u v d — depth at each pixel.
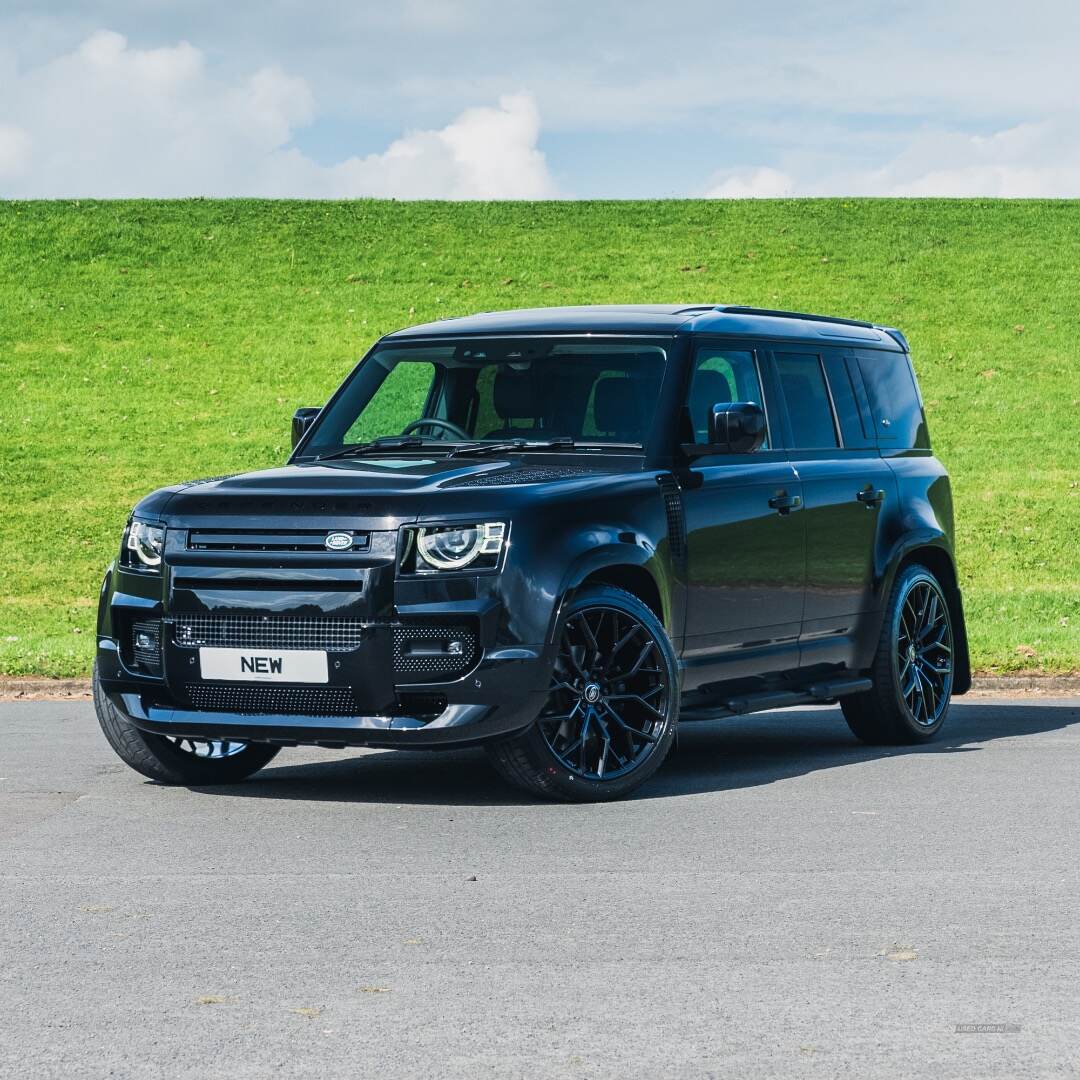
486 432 10.02
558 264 54.19
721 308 10.86
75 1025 5.27
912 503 11.77
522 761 8.83
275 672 8.69
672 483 9.58
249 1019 5.32
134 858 7.72
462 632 8.52
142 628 9.16
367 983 5.70
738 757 11.07
